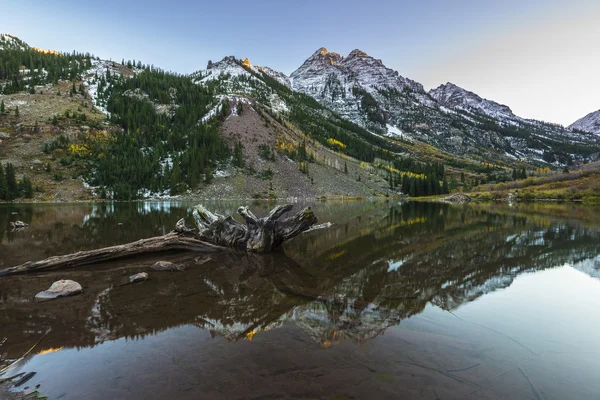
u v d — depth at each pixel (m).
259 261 13.05
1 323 6.26
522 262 11.51
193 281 9.66
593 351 4.82
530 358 4.59
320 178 128.75
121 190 85.69
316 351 4.79
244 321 6.17
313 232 22.44
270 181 115.31
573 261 11.57
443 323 5.93
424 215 36.06
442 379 3.99
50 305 7.37
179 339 5.36
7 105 118.56
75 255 12.12
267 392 3.72
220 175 110.44
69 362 4.64
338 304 7.14
